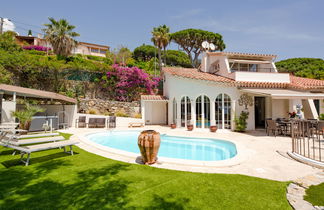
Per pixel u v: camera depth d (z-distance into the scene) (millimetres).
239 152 11961
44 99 26719
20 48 37406
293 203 5504
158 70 58094
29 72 29750
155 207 5184
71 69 32938
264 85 23625
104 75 35562
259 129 24109
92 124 26062
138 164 9312
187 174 7875
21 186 6430
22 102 24328
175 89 27469
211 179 7328
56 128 24375
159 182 6969
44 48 51875
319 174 8031
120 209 5039
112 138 21281
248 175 7906
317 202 5570
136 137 21891
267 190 6367
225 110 23672
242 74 24875
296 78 30625
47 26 41156
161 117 33000
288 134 19484
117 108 32500
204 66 34156
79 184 6688
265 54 28359
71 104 26750
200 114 24766
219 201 5590
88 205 5230
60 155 10961
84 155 11000
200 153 14758
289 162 9891
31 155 10883
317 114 23281
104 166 8875
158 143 9430
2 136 11250
